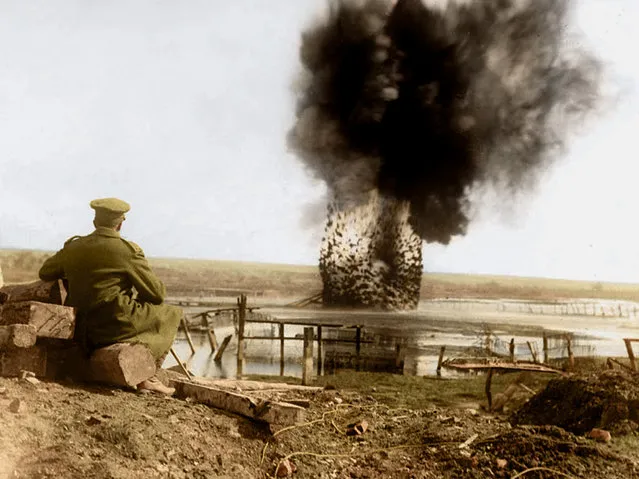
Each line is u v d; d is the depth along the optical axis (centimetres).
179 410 560
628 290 10744
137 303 649
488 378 966
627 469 546
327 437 615
